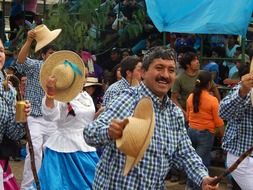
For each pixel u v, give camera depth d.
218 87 9.04
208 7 8.08
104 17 10.20
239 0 7.91
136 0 10.55
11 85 4.82
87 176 6.19
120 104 3.62
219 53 9.64
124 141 3.25
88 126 3.58
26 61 7.57
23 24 11.72
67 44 9.91
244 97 4.95
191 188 7.19
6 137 4.79
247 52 9.37
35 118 7.55
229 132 5.27
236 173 5.23
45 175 6.08
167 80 3.66
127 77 6.52
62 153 6.15
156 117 3.67
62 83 5.70
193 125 7.82
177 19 8.21
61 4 10.12
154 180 3.62
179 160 3.78
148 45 10.38
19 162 9.52
